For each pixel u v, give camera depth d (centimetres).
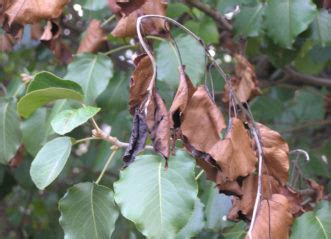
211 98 30
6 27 40
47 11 40
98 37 48
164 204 30
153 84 29
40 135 45
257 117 62
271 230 29
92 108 33
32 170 34
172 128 29
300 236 32
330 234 32
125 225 52
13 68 75
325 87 70
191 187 30
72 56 47
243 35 50
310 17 43
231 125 30
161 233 29
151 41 45
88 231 34
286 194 33
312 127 72
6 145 47
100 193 34
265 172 32
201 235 44
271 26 44
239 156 30
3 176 61
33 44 63
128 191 30
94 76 45
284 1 44
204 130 30
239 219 32
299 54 58
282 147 33
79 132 60
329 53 55
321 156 63
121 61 57
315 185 38
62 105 44
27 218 84
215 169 31
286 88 69
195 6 54
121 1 37
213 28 53
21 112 37
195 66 42
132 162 30
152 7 38
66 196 34
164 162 31
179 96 29
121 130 52
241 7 50
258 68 67
